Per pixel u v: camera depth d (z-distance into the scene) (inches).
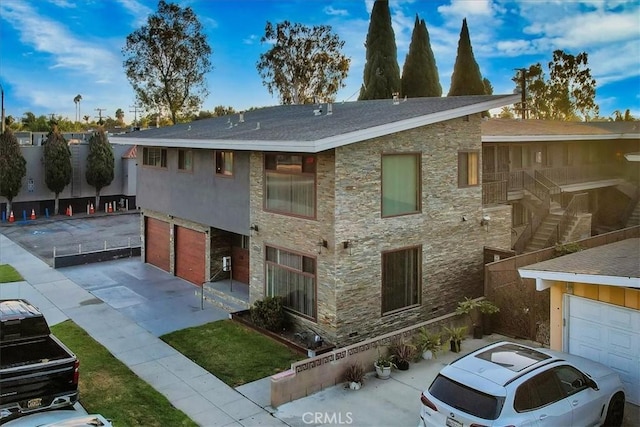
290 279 621.9
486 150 948.6
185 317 685.3
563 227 890.1
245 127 762.2
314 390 466.9
